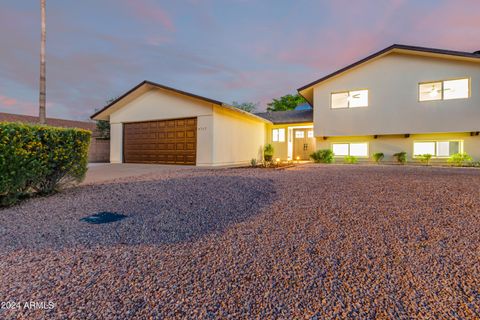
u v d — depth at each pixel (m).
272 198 4.26
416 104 11.78
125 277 2.00
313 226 3.00
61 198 4.56
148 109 12.48
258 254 2.36
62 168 4.93
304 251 2.40
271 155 15.40
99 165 11.69
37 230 3.08
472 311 1.58
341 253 2.35
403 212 3.38
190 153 11.34
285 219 3.26
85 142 5.48
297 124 15.77
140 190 4.92
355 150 13.43
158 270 2.11
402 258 2.23
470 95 10.94
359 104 12.87
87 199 4.43
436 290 1.79
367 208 3.57
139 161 12.89
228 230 2.97
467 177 5.86
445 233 2.72
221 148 11.48
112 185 5.52
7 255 2.41
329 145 13.98
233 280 1.95
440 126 11.41
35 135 4.48
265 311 1.61
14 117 17.41
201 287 1.86
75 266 2.18
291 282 1.92
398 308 1.62
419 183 5.04
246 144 13.92
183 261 2.25
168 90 11.37
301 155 16.86
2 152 3.99
